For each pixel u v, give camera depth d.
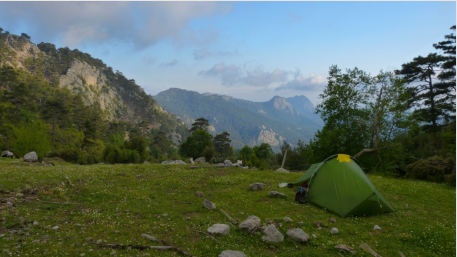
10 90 146.12
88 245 7.25
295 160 55.41
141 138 53.69
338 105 30.98
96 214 9.95
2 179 14.12
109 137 137.75
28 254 6.42
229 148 113.44
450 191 17.41
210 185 17.08
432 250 8.45
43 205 10.62
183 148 83.69
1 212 9.07
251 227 8.93
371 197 11.63
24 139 38.00
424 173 22.66
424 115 38.28
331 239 8.81
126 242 7.54
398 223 10.81
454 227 10.46
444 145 29.91
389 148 28.19
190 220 9.90
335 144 29.72
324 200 12.75
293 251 7.77
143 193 14.03
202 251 7.36
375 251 8.11
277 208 12.20
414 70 40.94
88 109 180.25
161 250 7.25
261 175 20.77
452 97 38.34
